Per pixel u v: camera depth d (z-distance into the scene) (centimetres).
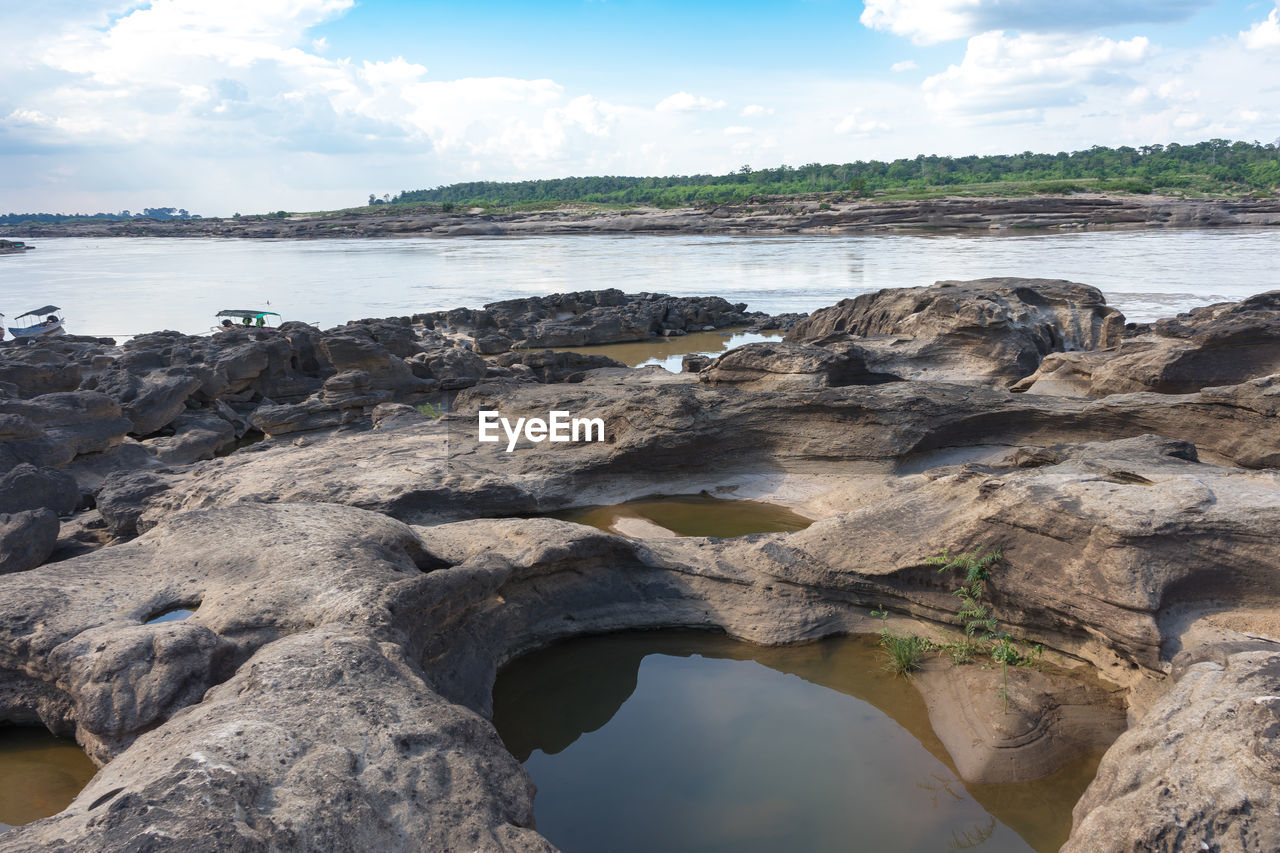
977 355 2861
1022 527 1085
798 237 12756
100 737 816
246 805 586
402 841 627
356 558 1044
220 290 6812
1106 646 1013
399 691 774
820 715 1052
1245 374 2022
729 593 1255
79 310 5622
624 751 991
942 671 1096
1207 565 971
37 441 1970
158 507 1594
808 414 1862
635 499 1853
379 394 2512
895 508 1275
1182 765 700
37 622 939
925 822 852
